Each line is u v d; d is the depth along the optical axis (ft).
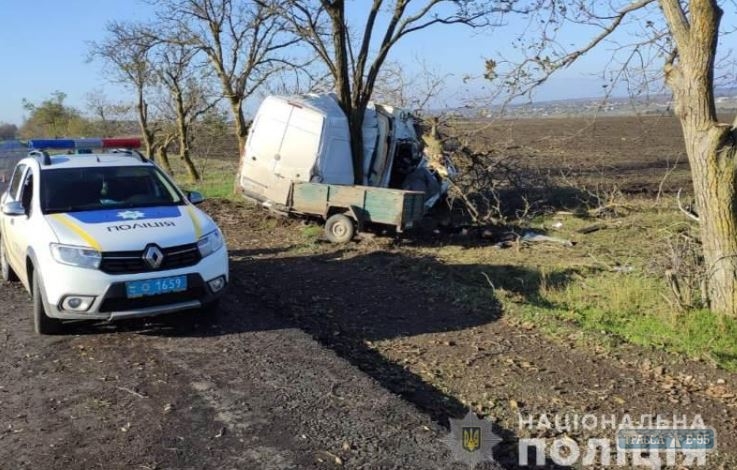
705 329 24.27
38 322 21.09
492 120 35.22
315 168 44.19
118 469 13.12
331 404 16.17
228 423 15.10
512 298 28.45
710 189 24.99
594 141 136.98
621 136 151.33
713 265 25.48
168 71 78.89
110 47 77.36
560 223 48.80
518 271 34.78
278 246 40.24
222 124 87.97
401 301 27.76
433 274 33.40
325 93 48.78
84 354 19.75
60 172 24.11
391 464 13.35
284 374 18.11
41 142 28.19
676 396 18.21
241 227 47.01
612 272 33.63
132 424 15.07
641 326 25.17
